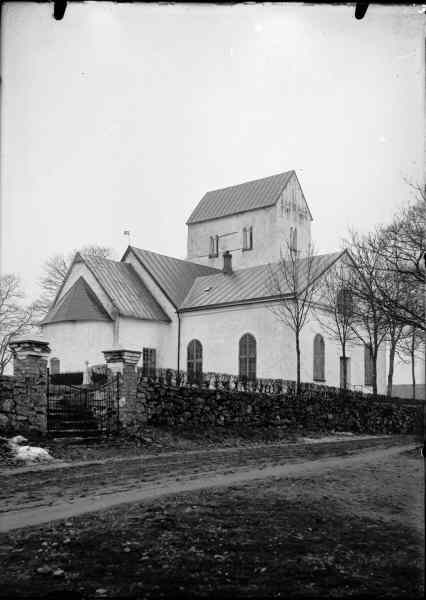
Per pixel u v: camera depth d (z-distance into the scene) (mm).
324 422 28953
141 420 21266
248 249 53375
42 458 15336
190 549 6949
